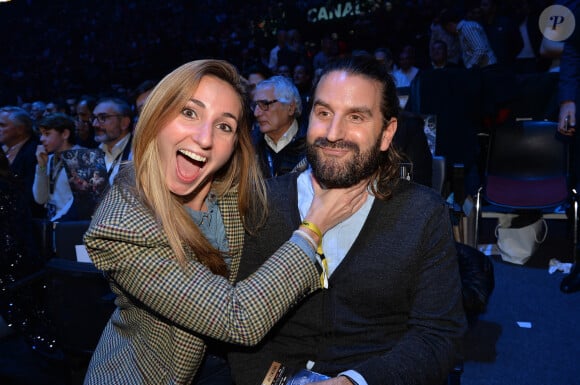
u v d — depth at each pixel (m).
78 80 12.67
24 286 2.04
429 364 1.08
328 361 1.18
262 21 9.92
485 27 5.25
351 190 1.15
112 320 1.25
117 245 1.05
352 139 1.11
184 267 1.06
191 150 1.09
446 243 1.18
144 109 1.09
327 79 1.12
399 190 1.21
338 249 1.19
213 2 11.55
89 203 2.58
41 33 14.38
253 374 1.21
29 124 3.78
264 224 1.26
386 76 1.14
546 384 2.22
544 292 3.13
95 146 4.73
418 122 2.69
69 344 1.75
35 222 2.27
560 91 3.23
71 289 1.69
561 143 3.51
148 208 1.09
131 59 12.50
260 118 2.81
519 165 3.58
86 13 13.71
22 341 2.40
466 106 3.81
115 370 1.16
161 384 1.15
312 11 9.08
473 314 1.99
